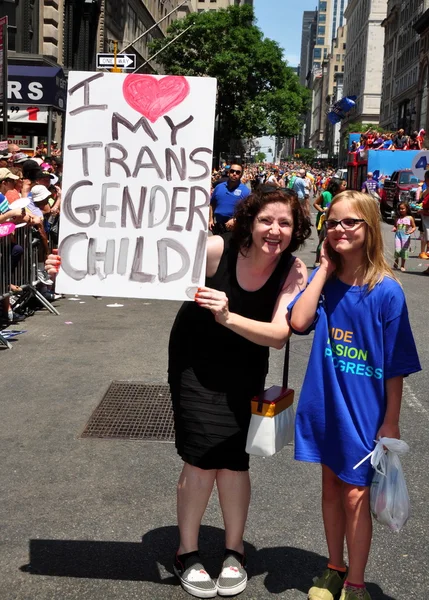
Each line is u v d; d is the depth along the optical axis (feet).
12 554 11.33
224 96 181.37
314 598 10.02
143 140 10.23
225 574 10.39
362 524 9.59
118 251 10.27
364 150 117.70
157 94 10.19
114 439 16.25
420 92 262.67
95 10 106.42
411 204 78.38
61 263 10.32
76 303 33.06
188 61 172.86
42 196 32.19
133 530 12.17
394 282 9.45
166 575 10.82
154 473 14.46
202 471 10.50
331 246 9.55
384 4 403.75
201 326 10.43
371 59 410.11
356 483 9.45
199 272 10.14
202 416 10.28
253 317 10.38
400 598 10.32
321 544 11.87
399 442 9.23
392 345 9.38
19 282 29.01
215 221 33.96
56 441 16.10
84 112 10.28
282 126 186.09
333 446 9.68
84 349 24.27
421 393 20.38
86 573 10.82
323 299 9.81
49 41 84.58
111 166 10.28
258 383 10.50
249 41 175.63
